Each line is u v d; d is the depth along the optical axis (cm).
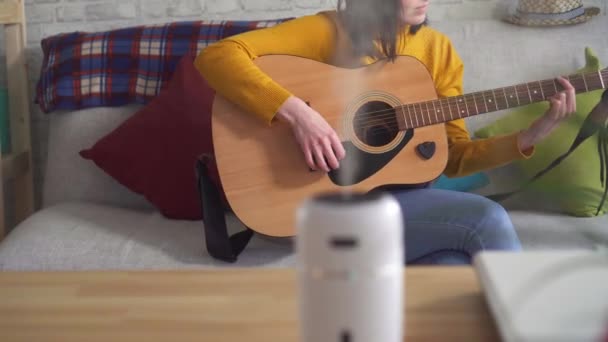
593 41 217
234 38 181
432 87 177
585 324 63
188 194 203
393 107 175
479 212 158
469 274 93
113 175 213
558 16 218
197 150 204
